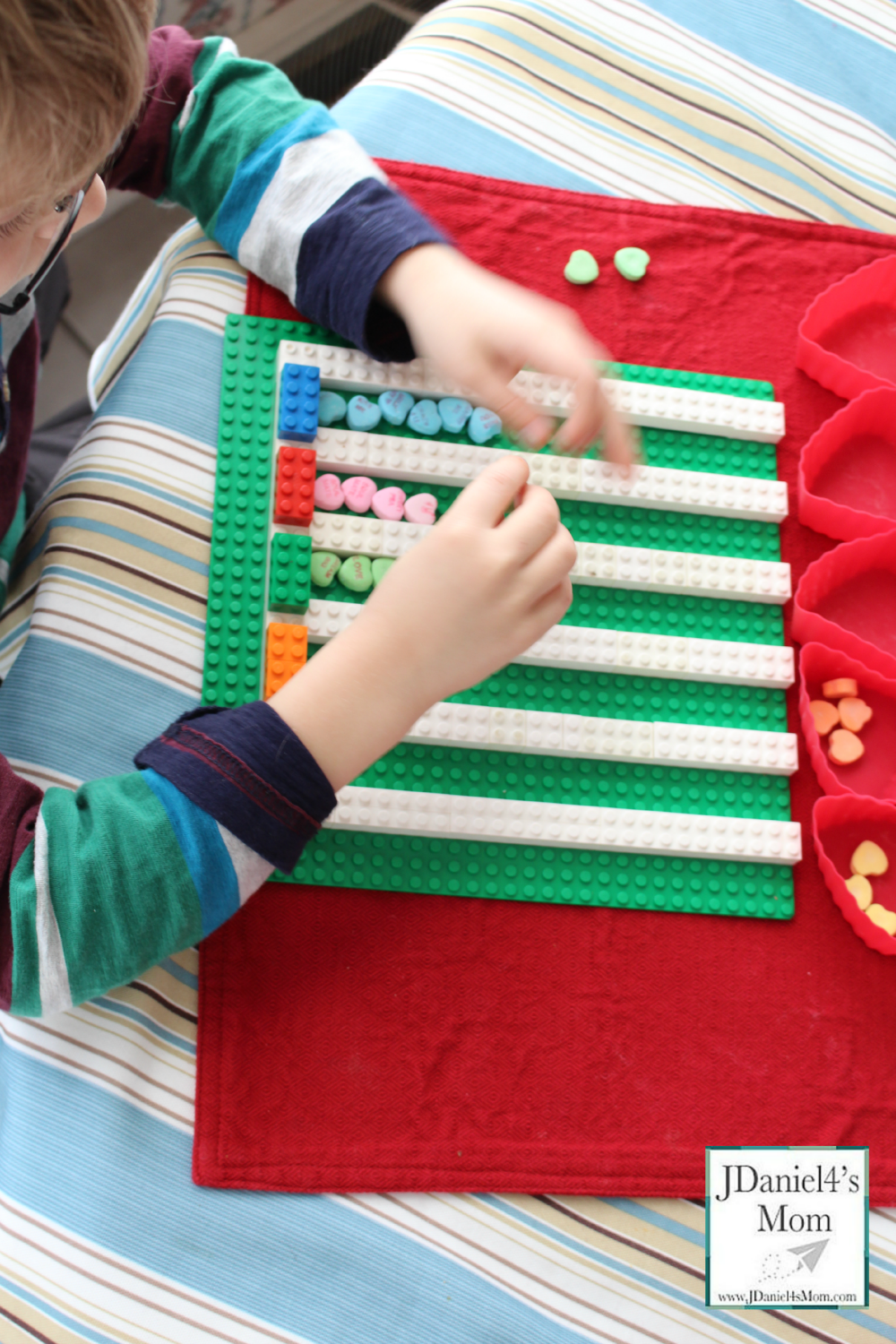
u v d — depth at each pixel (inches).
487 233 31.4
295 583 27.0
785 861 27.9
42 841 22.0
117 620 26.8
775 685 29.4
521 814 26.9
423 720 27.0
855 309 33.1
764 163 34.2
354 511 28.6
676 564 29.4
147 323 31.6
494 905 26.5
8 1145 23.5
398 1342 23.1
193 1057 24.7
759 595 29.7
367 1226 23.9
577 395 25.8
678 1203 25.1
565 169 33.0
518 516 23.5
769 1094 26.2
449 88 33.1
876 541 29.7
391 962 25.7
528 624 23.7
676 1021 26.4
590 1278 24.1
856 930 27.9
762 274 32.9
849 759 29.1
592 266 31.5
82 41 17.2
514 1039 25.6
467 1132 24.8
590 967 26.5
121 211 52.9
